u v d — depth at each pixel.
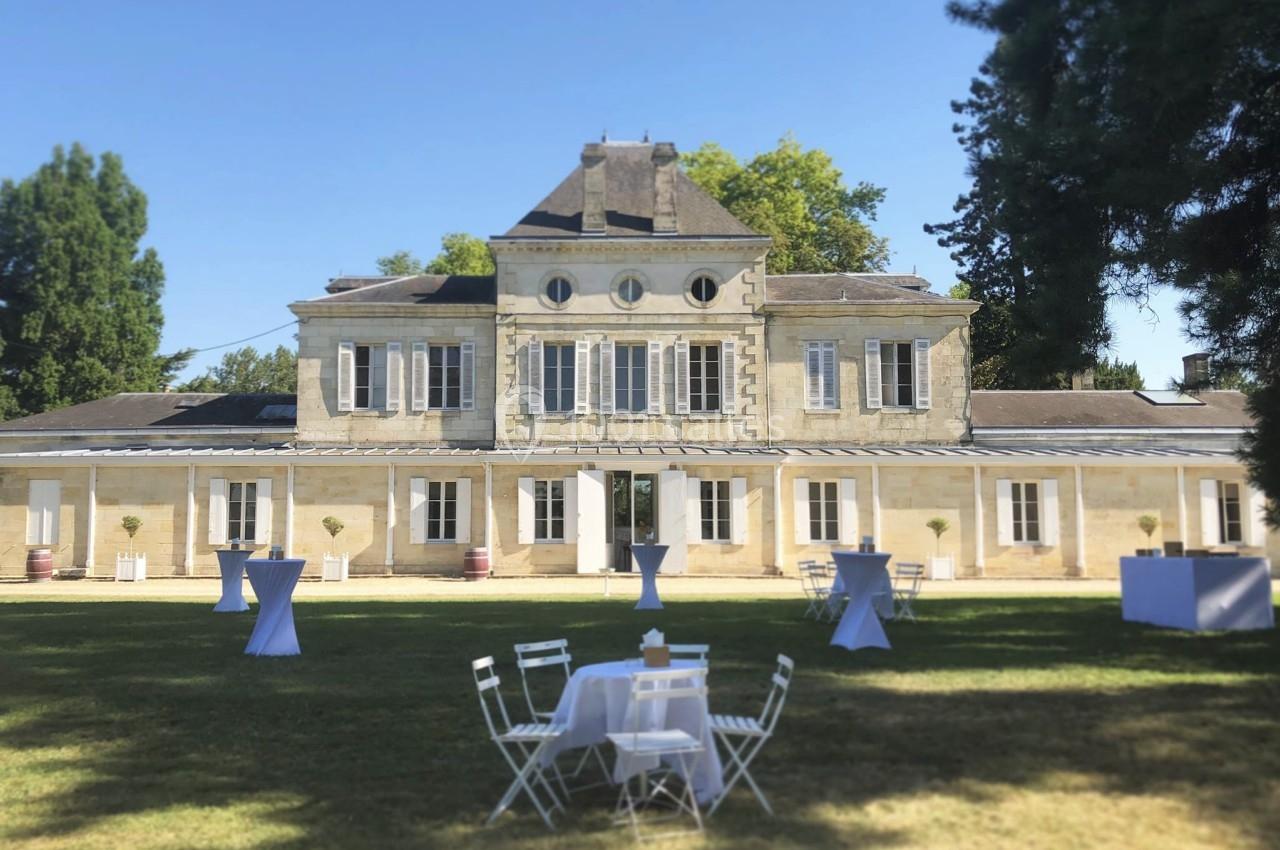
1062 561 26.80
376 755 7.52
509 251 28.59
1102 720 7.62
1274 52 10.12
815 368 28.78
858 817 5.88
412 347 28.72
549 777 6.91
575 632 13.55
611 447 27.92
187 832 6.02
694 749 5.90
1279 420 11.22
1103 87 11.94
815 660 10.66
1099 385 44.50
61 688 10.02
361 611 17.05
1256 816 5.67
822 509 27.44
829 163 46.44
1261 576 12.18
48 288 45.12
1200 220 12.02
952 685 9.11
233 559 17.41
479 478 27.55
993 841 5.46
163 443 28.91
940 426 28.66
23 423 29.73
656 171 29.03
